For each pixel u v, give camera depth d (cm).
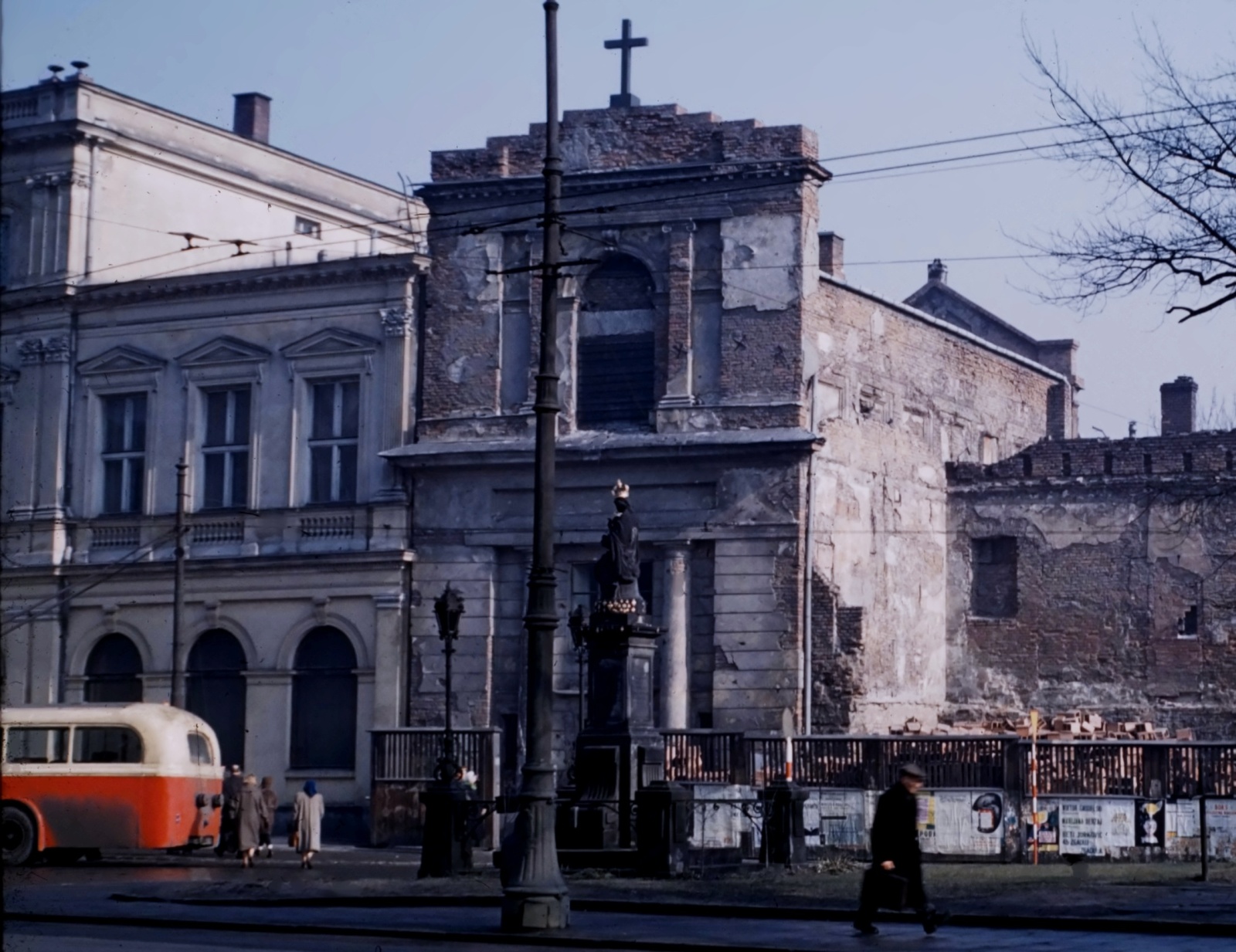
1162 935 1861
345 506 4506
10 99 4922
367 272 4516
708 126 4275
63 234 4828
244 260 5369
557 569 4319
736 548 4153
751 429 4175
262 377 4641
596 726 2817
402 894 2422
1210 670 4641
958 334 5072
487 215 4438
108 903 2409
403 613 4412
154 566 4650
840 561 4341
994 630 4859
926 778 3462
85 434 4825
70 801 3459
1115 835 3266
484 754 4016
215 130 5281
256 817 3362
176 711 3578
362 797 4381
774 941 1767
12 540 4822
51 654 4731
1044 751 3391
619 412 4341
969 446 5156
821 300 4334
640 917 2123
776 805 2878
